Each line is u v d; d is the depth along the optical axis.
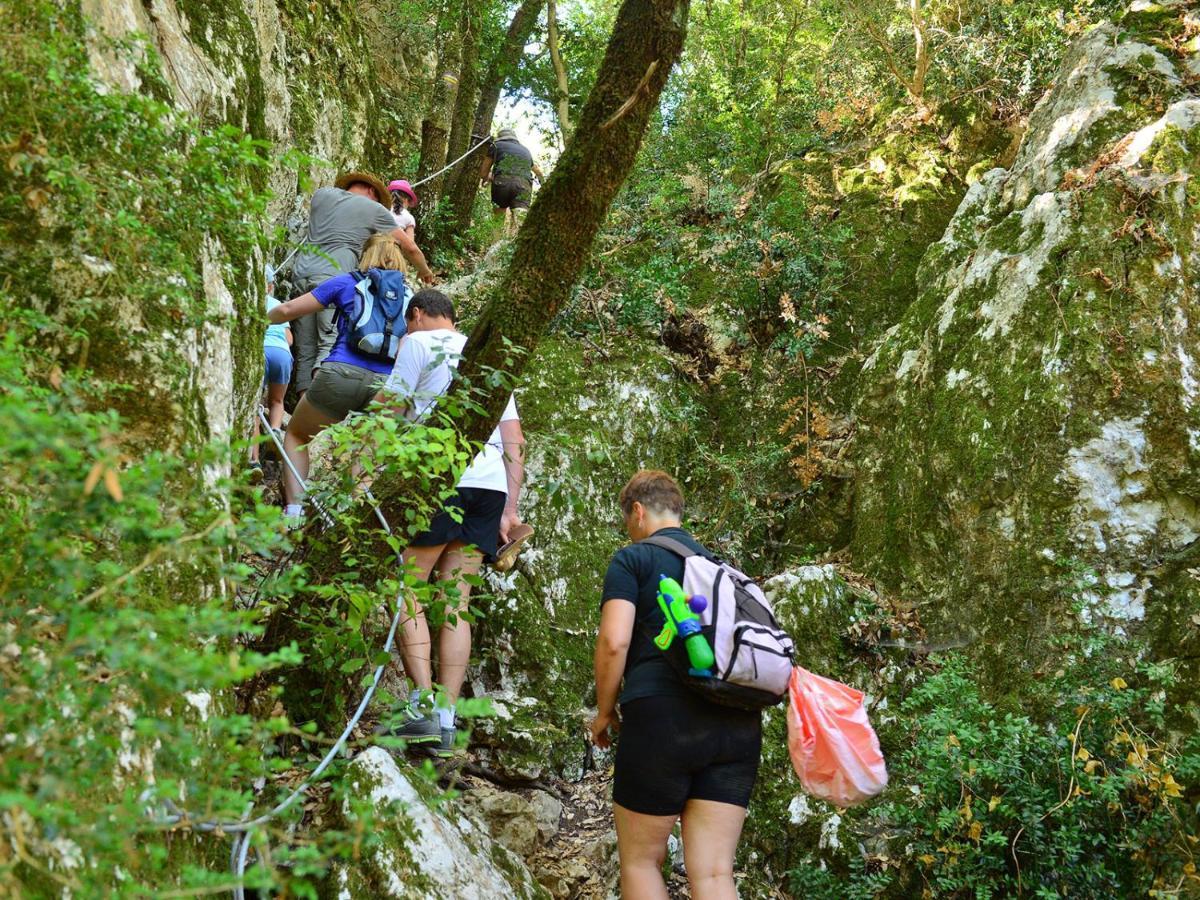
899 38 7.86
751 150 7.79
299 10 7.02
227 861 2.48
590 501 5.55
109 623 1.38
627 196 7.70
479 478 3.95
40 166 2.26
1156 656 4.34
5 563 1.52
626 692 3.17
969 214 6.16
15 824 1.37
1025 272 5.21
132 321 2.61
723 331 6.57
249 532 1.76
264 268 3.81
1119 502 4.62
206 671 1.37
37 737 1.50
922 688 4.40
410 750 4.07
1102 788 3.83
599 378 6.05
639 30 3.39
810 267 6.63
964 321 5.46
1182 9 5.81
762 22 8.86
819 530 5.82
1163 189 4.98
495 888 3.20
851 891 4.11
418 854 3.03
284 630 3.47
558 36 9.36
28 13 2.11
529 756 4.49
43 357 2.02
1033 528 4.72
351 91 7.70
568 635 5.07
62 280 2.46
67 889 1.72
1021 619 4.64
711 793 3.13
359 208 5.71
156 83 3.00
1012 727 4.02
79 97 2.08
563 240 3.54
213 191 2.25
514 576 5.07
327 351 5.94
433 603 3.20
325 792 3.20
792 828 4.38
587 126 3.45
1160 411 4.68
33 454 1.37
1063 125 5.71
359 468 3.57
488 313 3.59
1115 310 4.84
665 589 3.14
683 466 6.07
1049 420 4.78
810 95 8.27
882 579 5.30
